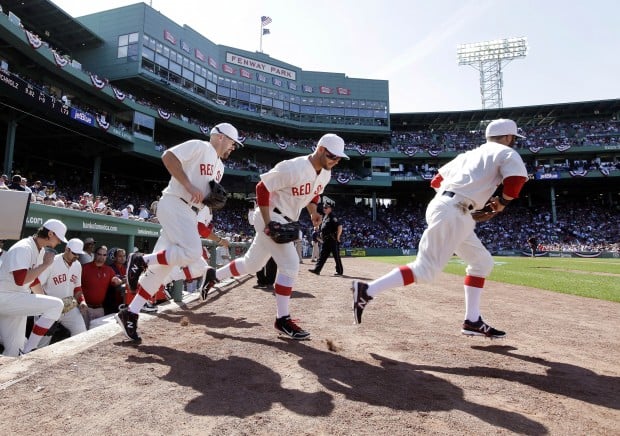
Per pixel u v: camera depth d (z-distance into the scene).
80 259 6.24
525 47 47.97
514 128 3.30
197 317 4.38
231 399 2.06
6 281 4.02
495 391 2.25
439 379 2.43
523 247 38.12
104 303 6.12
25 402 1.99
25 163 28.58
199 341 3.27
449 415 1.92
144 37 31.19
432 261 3.10
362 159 45.38
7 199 3.83
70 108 21.70
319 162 3.41
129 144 28.38
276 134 45.06
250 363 2.68
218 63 39.59
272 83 42.94
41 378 2.32
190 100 35.56
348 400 2.07
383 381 2.37
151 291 3.30
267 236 3.48
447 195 3.18
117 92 27.44
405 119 47.00
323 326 3.93
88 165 31.77
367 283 3.16
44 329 4.23
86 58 31.20
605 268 15.13
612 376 2.54
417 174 42.72
